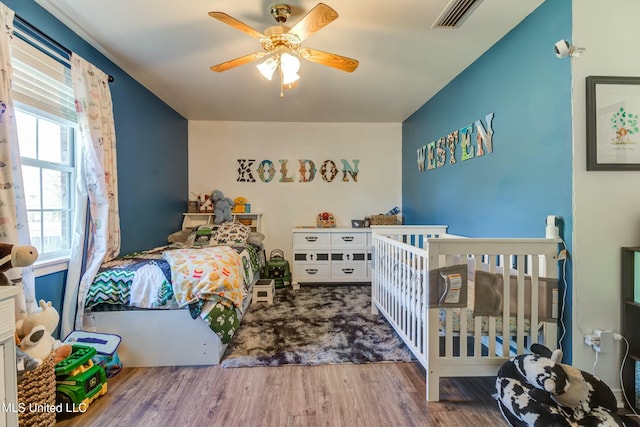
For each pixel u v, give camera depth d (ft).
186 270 6.99
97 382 5.58
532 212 6.43
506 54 7.18
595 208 5.49
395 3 6.06
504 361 5.61
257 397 5.64
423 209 12.30
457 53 8.10
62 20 6.70
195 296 6.75
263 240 14.15
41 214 6.75
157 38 7.41
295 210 14.88
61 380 5.26
